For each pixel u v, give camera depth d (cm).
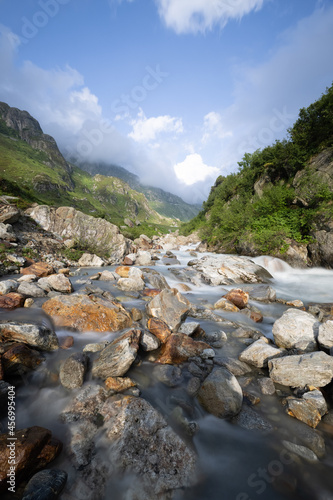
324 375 496
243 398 479
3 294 873
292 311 784
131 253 2542
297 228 2175
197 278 1667
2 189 3562
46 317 739
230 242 3150
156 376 535
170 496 297
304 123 2772
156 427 374
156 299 863
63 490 288
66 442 351
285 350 641
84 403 421
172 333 708
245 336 776
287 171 3053
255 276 1705
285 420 431
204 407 450
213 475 331
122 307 852
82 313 749
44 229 2355
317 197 2117
